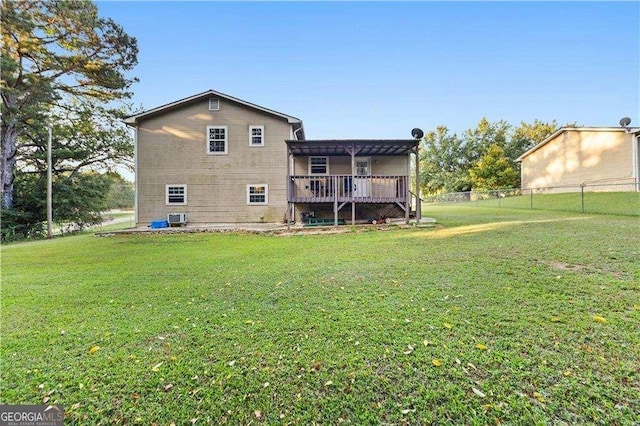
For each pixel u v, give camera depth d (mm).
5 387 2244
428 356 2451
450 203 25328
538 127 34125
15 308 3770
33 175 17016
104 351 2707
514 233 7598
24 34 13367
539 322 2914
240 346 2723
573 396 1950
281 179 13227
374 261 5605
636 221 9047
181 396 2104
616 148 16859
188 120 13180
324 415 1901
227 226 12219
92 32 14648
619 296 3424
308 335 2879
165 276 5145
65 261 6668
